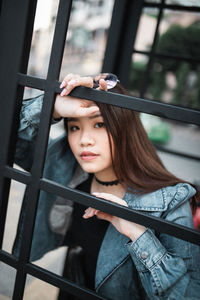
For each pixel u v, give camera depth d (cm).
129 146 93
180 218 86
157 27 196
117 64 181
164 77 792
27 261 83
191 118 61
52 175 115
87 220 111
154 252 76
